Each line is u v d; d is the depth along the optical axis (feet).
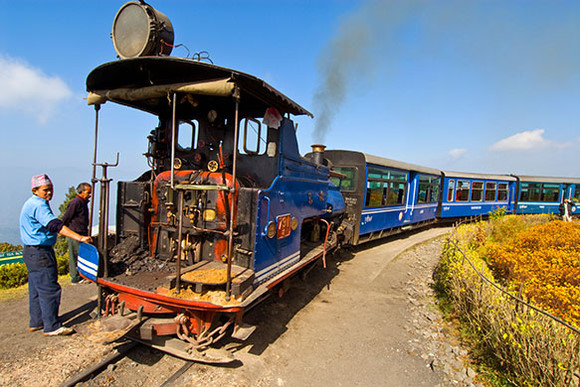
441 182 51.03
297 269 15.25
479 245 31.68
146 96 11.34
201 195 12.13
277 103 13.09
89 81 12.35
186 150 14.49
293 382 11.19
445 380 11.87
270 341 13.88
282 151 13.56
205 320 10.62
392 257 31.07
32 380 10.25
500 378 11.71
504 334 11.55
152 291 10.36
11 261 21.30
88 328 9.95
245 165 14.32
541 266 20.52
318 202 18.95
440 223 56.18
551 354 10.31
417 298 20.71
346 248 32.83
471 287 16.28
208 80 10.35
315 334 14.89
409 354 13.62
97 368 10.80
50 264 12.90
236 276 10.71
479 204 56.90
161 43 11.66
